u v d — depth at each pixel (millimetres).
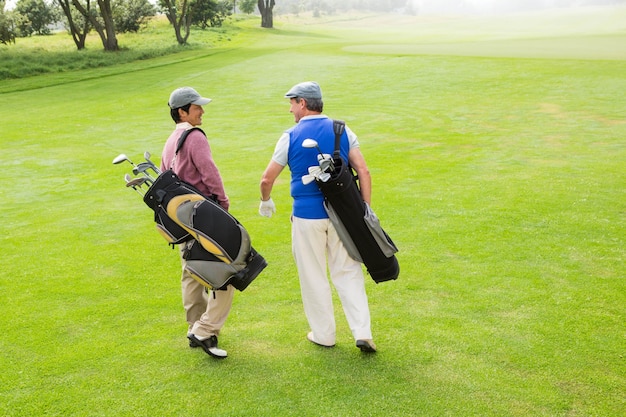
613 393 3158
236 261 3391
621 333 3822
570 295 4426
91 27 48219
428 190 7699
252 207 7398
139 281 5094
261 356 3666
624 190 7328
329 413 3039
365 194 3605
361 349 3566
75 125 14984
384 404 3100
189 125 3734
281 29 59906
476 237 5812
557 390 3189
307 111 3623
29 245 6207
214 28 51281
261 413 3062
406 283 4742
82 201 8125
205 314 3592
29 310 4512
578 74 18391
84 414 3115
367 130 12680
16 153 11797
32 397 3291
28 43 44688
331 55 26766
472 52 26000
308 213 3568
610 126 11938
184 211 3367
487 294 4488
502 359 3523
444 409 3041
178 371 3521
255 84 20609
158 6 47938
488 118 13453
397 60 23750
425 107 15242
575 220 6227
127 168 10312
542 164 8953
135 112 16797
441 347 3686
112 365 3621
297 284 4883
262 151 11195
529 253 5344
